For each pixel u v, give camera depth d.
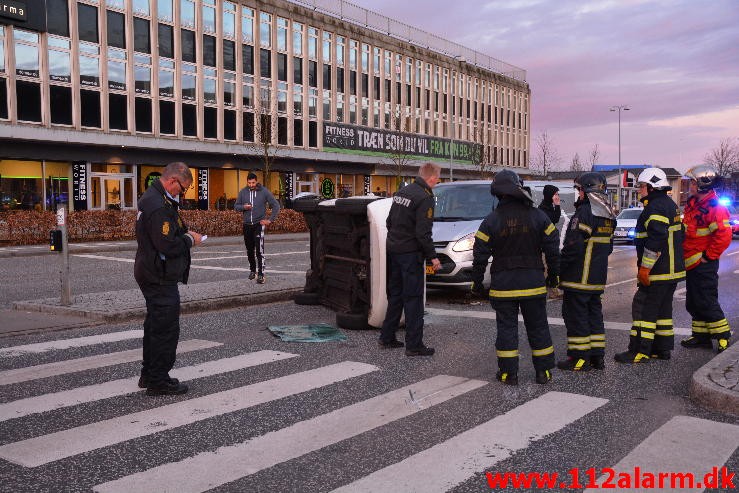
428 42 53.31
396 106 49.31
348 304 8.16
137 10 31.62
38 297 10.38
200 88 34.66
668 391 5.43
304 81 41.19
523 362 6.44
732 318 8.95
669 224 6.30
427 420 4.66
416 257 6.54
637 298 6.48
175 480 3.63
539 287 5.55
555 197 9.27
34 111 27.83
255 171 38.06
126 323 8.24
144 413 4.80
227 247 21.97
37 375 5.82
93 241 22.70
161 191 5.13
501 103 64.25
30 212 21.48
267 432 4.41
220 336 7.57
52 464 3.85
